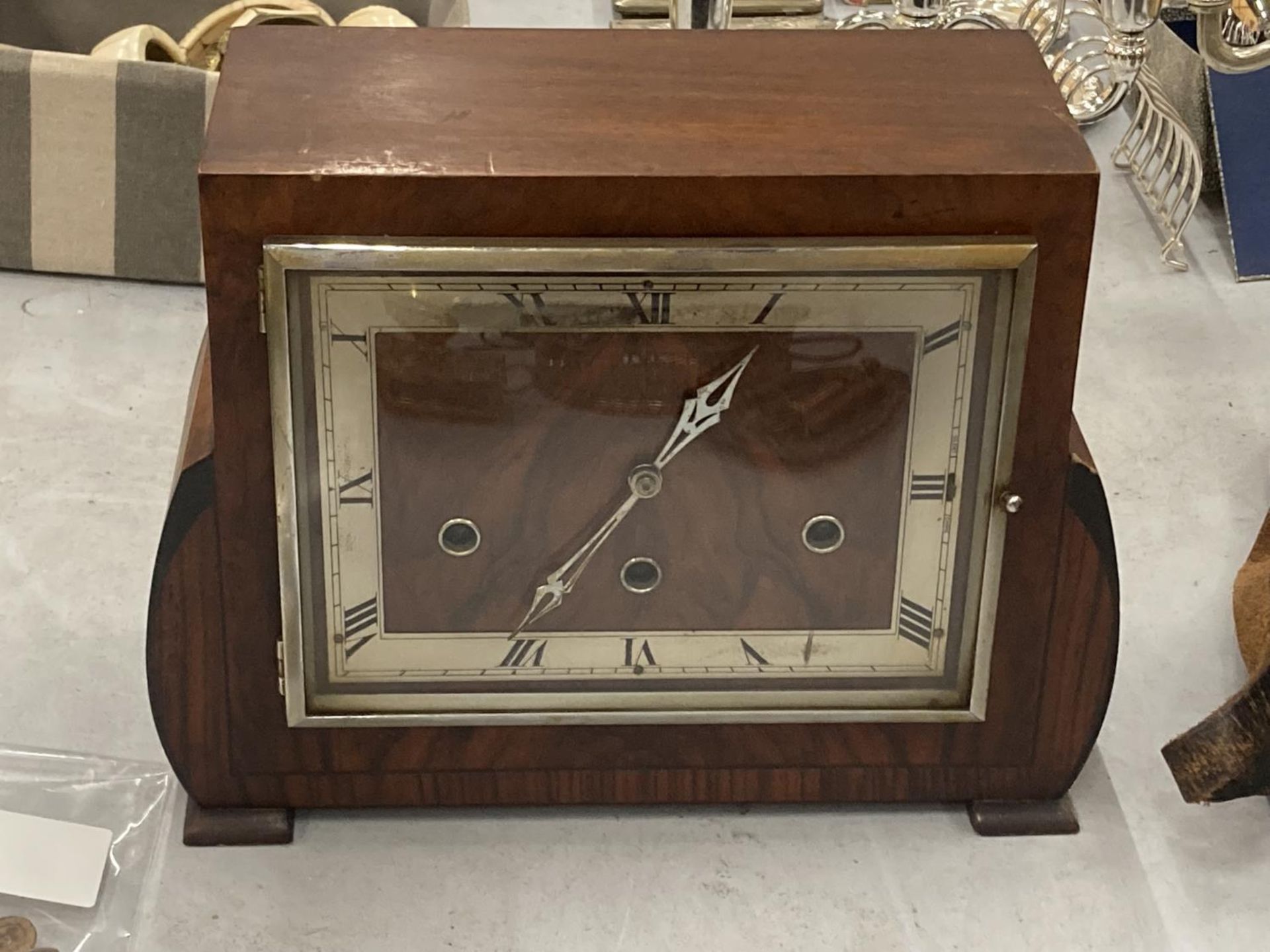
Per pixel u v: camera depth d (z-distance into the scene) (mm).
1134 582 1385
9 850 1107
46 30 1939
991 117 1019
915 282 1002
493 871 1134
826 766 1144
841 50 1095
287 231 964
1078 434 1080
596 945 1088
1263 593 1281
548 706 1118
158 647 1077
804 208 972
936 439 1052
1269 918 1118
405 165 958
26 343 1612
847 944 1093
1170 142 1807
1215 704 1276
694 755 1136
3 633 1314
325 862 1137
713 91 1044
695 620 1105
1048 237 982
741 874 1136
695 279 998
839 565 1092
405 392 1022
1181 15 1964
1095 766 1223
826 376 1031
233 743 1113
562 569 1086
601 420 1042
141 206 1663
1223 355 1638
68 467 1478
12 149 1648
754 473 1062
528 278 992
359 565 1072
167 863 1132
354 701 1107
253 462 1026
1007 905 1120
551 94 1037
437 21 1988
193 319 1659
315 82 1035
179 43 1900
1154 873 1146
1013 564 1075
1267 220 1737
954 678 1118
